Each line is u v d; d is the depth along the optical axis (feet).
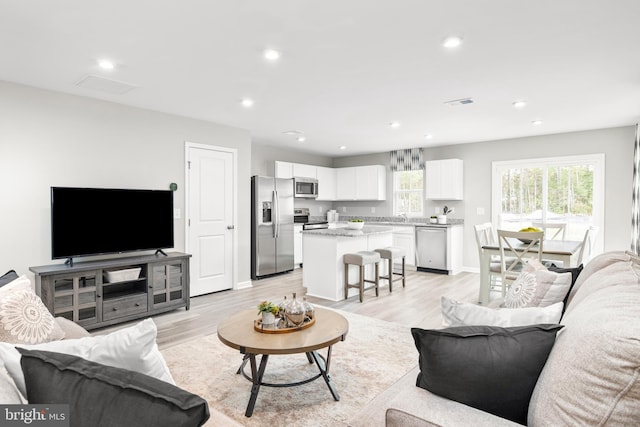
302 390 7.75
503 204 20.52
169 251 14.66
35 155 11.32
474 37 8.11
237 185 17.19
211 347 10.09
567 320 4.12
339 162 27.94
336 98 12.67
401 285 17.80
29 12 6.98
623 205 16.92
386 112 14.48
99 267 11.35
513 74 10.34
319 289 15.74
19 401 3.20
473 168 21.43
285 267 21.01
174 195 14.79
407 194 24.48
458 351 3.71
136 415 2.61
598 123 16.31
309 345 6.64
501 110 14.16
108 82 10.94
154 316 12.95
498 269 13.76
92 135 12.51
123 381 2.85
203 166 15.83
